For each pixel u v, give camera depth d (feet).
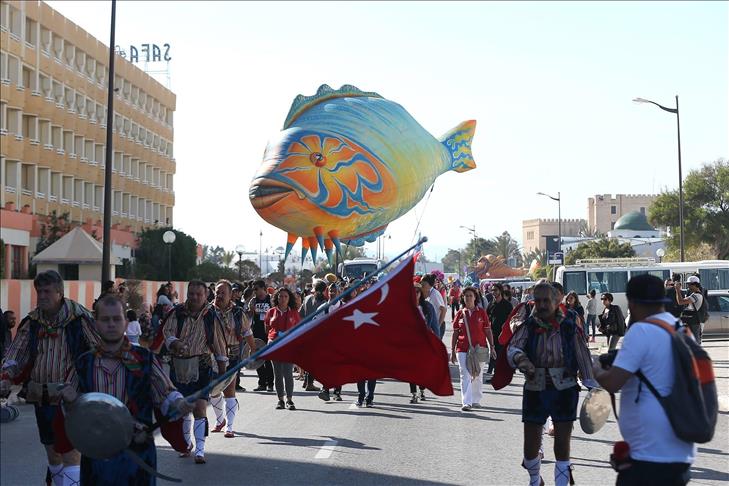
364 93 119.55
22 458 38.68
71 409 19.49
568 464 28.50
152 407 21.97
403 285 22.22
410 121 123.34
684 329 19.25
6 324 50.03
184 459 38.47
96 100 219.41
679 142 140.87
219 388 36.40
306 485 32.96
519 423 49.37
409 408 56.59
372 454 39.42
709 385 18.76
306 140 105.70
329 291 71.15
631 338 18.98
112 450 19.35
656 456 18.63
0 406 48.96
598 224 567.18
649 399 18.71
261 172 104.01
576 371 28.50
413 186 118.52
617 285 170.19
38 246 166.71
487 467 36.27
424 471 35.47
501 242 562.66
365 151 109.29
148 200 264.52
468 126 164.45
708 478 33.86
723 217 247.09
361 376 22.58
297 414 53.67
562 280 171.94
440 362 22.45
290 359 22.17
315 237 107.96
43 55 185.37
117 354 21.83
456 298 155.84
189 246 222.69
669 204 250.78
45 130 188.55
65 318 28.19
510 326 30.53
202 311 37.68
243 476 34.68
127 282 84.53
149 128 262.88
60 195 196.54
